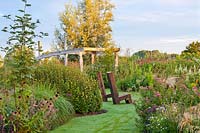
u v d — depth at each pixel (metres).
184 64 21.64
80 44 35.88
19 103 7.13
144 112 7.93
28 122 6.92
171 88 8.71
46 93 9.07
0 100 7.12
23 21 6.61
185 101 7.45
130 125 8.82
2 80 6.84
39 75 10.50
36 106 7.80
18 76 6.77
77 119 9.70
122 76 20.08
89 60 26.00
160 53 26.25
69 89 10.57
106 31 36.38
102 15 36.56
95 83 11.23
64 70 10.90
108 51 21.36
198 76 14.92
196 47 32.06
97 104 10.89
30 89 7.57
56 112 8.74
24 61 6.71
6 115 7.01
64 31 35.62
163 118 6.70
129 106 12.01
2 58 6.99
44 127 7.82
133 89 17.53
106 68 20.45
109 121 9.41
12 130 7.02
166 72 19.52
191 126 6.11
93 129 8.49
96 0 36.09
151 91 8.84
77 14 36.25
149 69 19.61
